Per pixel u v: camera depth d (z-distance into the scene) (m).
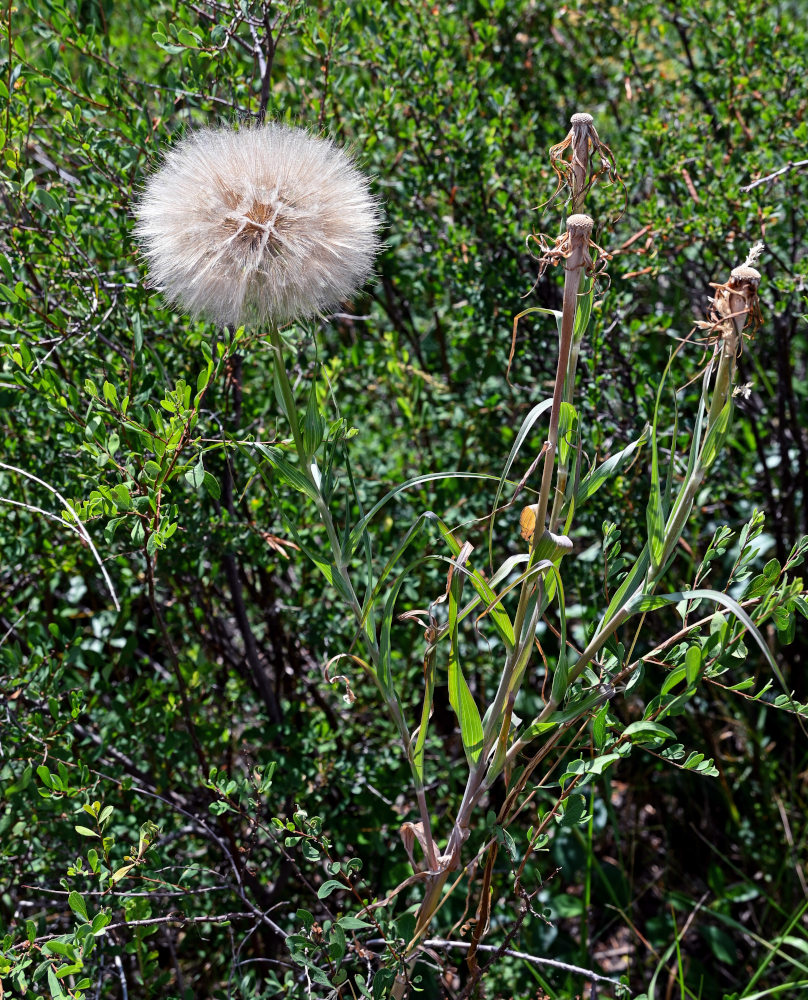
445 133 3.20
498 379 3.46
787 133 3.16
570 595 3.41
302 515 2.93
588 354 3.06
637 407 3.01
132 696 2.72
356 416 3.26
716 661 1.75
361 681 3.20
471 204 3.31
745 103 3.42
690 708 3.33
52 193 2.58
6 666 2.49
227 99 2.73
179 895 2.20
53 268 2.54
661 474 3.03
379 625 3.08
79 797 2.29
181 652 3.14
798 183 3.10
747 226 3.00
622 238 3.46
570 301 1.63
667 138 3.25
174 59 3.07
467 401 3.36
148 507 2.10
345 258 1.74
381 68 3.18
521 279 3.17
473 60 3.44
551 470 1.74
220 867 2.70
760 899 3.18
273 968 2.75
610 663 1.89
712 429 1.72
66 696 2.76
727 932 3.13
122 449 2.32
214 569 2.69
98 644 3.10
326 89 2.80
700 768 1.75
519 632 1.84
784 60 3.27
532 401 3.28
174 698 2.70
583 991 2.70
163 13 3.00
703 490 3.05
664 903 3.26
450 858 1.91
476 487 3.19
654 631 3.26
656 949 3.05
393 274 3.46
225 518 2.53
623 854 3.38
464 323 3.24
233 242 1.66
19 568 2.89
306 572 2.96
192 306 1.75
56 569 2.88
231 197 1.71
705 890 3.27
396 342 3.31
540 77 3.99
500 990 2.64
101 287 2.55
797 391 3.72
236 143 1.81
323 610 2.94
